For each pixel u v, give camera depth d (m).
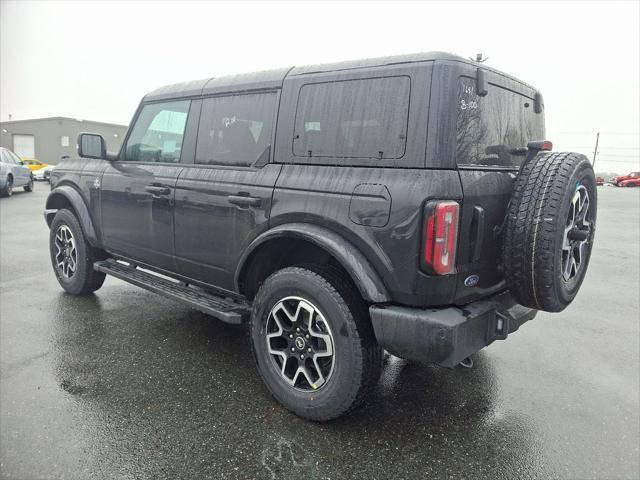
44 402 2.79
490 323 2.52
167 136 3.71
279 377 2.77
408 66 2.36
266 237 2.77
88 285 4.63
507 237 2.43
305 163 2.73
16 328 3.94
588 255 2.82
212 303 3.25
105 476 2.18
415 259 2.22
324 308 2.51
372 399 2.96
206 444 2.44
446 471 2.29
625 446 2.52
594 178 2.66
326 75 2.71
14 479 2.15
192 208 3.33
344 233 2.46
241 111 3.16
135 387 3.00
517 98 2.92
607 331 4.34
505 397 3.04
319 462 2.33
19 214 11.71
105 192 4.16
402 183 2.27
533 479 2.25
